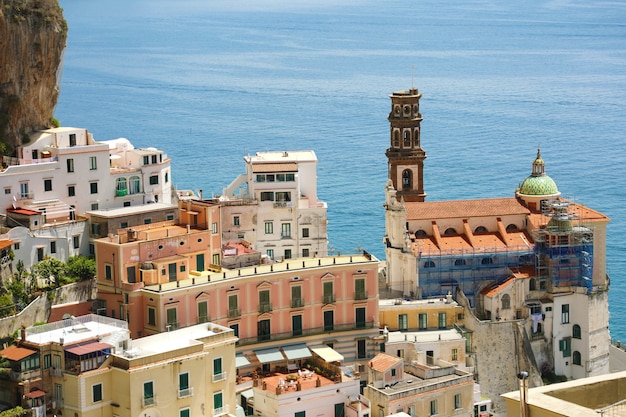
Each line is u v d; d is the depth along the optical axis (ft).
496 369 629.51
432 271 648.79
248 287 561.43
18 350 479.41
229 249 623.36
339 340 584.40
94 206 645.92
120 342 487.61
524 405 189.16
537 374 636.07
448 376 564.71
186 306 541.75
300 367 564.30
